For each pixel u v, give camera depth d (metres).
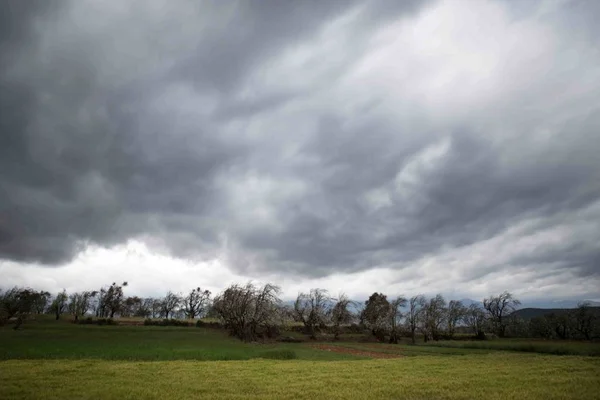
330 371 34.75
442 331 112.12
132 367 34.53
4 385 24.73
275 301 94.25
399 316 102.19
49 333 76.31
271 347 70.31
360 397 22.92
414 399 22.45
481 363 41.91
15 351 46.22
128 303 169.75
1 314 99.31
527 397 22.64
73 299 143.12
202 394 23.36
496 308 111.75
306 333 112.38
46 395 21.92
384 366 39.25
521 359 46.84
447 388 25.80
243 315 89.00
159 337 79.38
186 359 44.72
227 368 35.94
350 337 108.69
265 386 26.38
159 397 22.27
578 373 32.34
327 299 111.25
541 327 100.81
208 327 111.69
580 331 93.06
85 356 43.56
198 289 172.38
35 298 114.62
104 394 22.45
